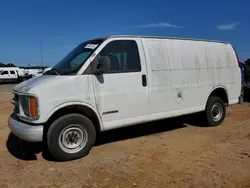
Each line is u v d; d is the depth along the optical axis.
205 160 5.10
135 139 6.61
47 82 5.03
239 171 4.59
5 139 6.80
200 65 7.07
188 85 6.81
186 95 6.79
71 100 5.14
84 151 5.35
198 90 7.05
